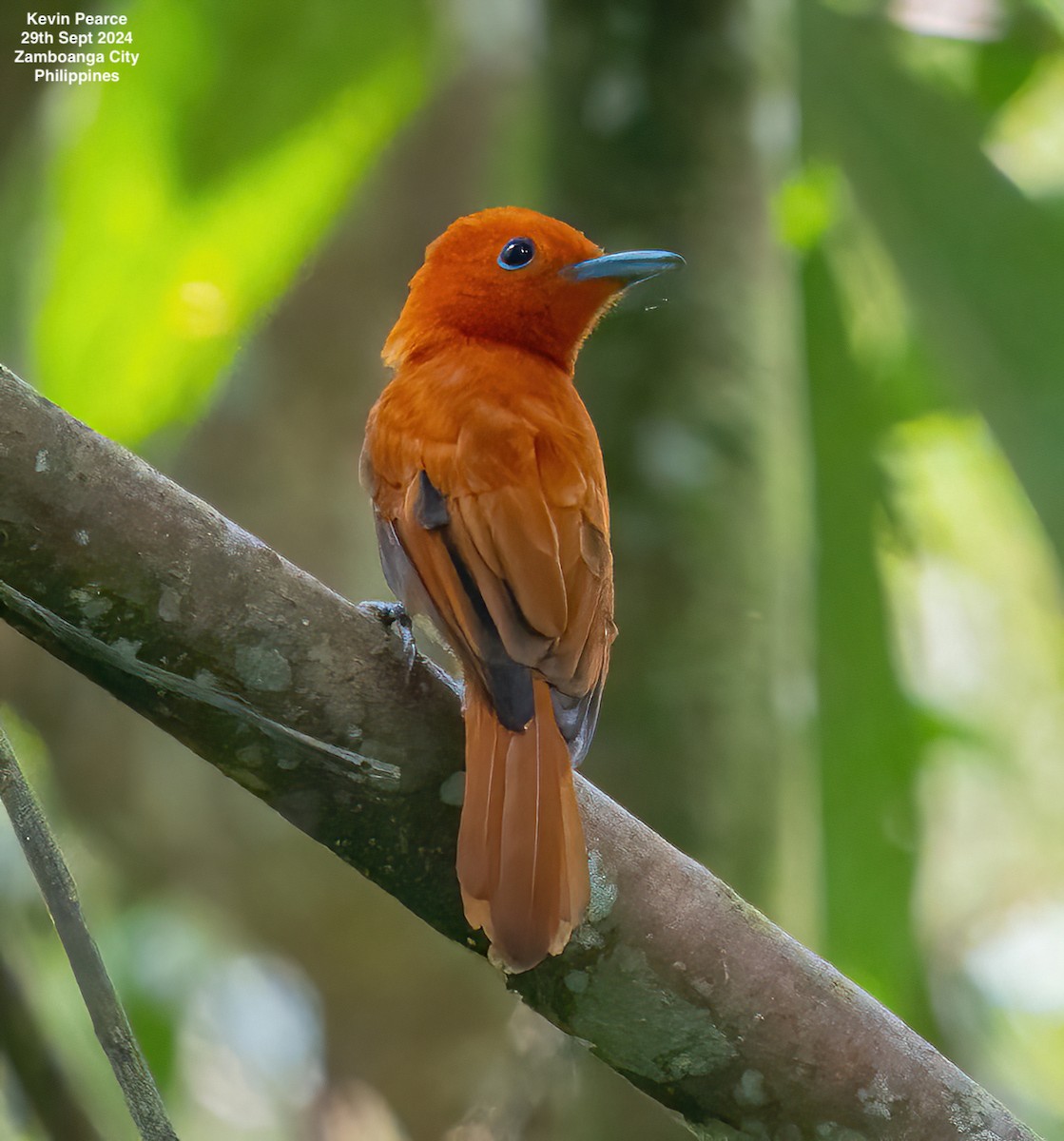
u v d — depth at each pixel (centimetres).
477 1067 1527
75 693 1498
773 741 998
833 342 1188
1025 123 1308
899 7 1143
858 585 1180
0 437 519
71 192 1222
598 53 1071
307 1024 1558
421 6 1192
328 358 1594
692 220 1055
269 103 1197
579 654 606
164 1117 472
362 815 559
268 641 544
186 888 1518
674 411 1020
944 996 1426
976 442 1373
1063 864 1608
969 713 1480
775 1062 559
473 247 782
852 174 1163
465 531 632
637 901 558
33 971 1101
